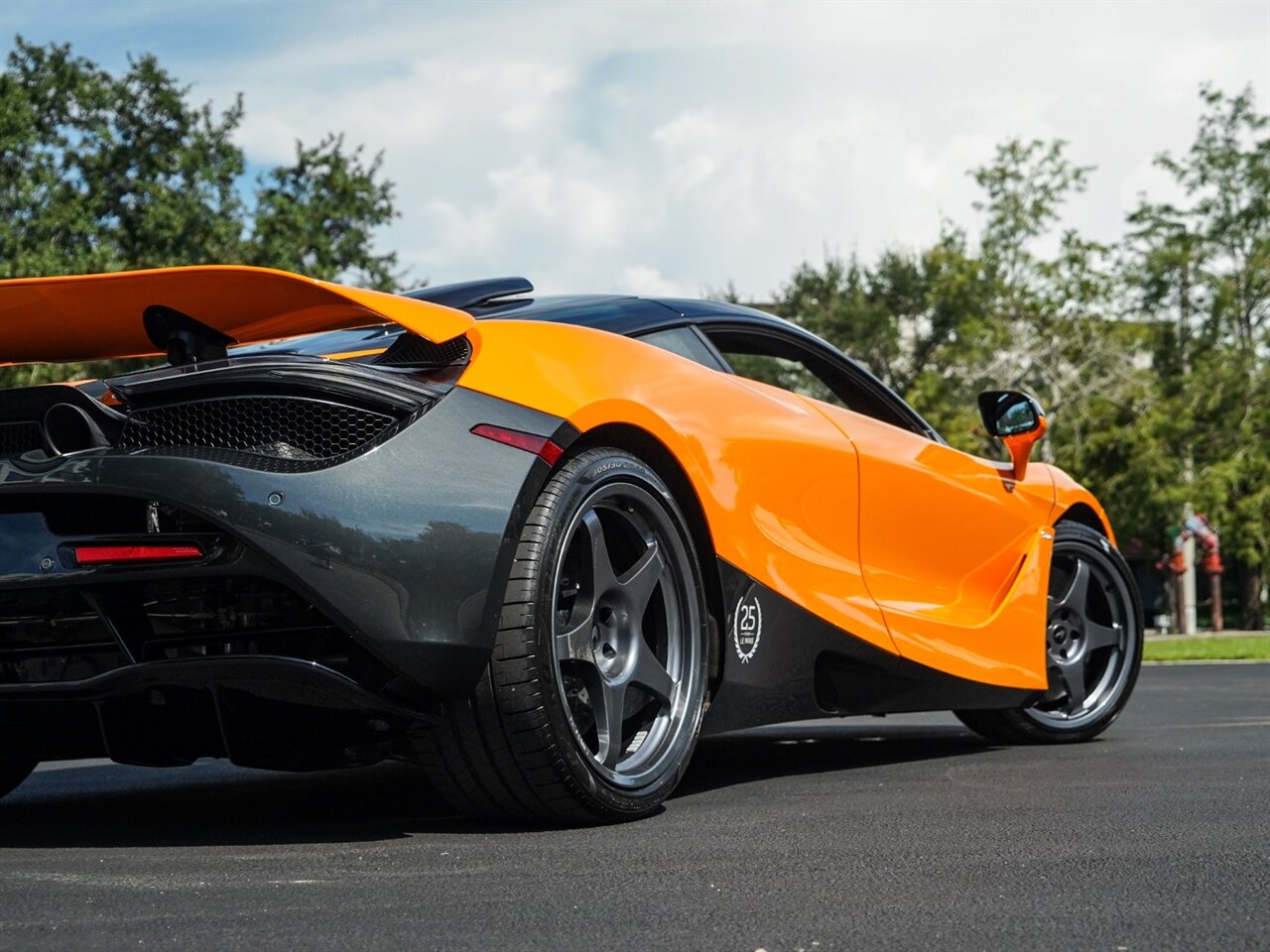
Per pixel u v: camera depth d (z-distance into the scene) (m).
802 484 3.08
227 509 2.17
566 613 2.48
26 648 2.37
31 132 25.11
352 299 2.32
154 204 26.05
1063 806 2.64
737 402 2.97
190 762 2.47
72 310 2.44
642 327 3.02
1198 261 29.58
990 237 30.30
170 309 2.40
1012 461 3.98
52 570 2.29
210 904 1.84
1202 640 19.47
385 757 2.46
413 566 2.21
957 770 3.33
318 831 2.49
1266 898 1.81
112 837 2.51
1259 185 29.78
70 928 1.71
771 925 1.68
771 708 2.96
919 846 2.22
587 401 2.49
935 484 3.56
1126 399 29.89
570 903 1.81
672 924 1.69
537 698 2.33
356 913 1.77
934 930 1.65
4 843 2.46
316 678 2.18
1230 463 29.09
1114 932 1.63
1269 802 2.66
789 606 2.98
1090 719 4.05
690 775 3.26
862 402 3.65
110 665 2.33
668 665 2.67
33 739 2.48
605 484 2.50
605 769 2.46
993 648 3.68
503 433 2.35
